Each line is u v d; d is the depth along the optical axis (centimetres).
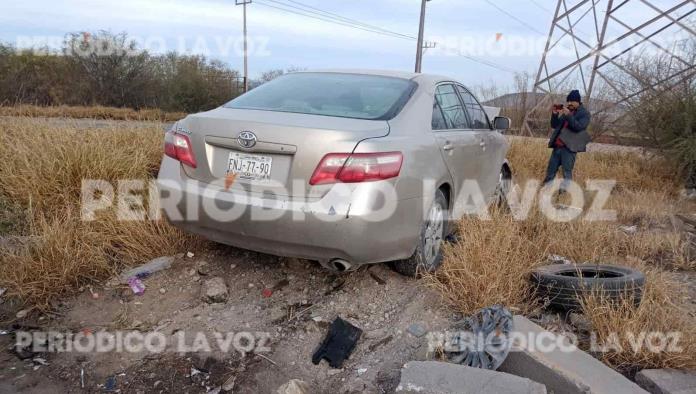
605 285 331
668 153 870
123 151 530
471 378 247
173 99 3120
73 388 272
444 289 347
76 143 507
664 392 263
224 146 321
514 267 362
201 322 327
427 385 241
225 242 334
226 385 275
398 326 322
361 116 345
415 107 376
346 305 344
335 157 298
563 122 748
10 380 273
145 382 277
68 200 454
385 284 367
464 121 475
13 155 502
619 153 1043
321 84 399
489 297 332
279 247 312
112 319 330
